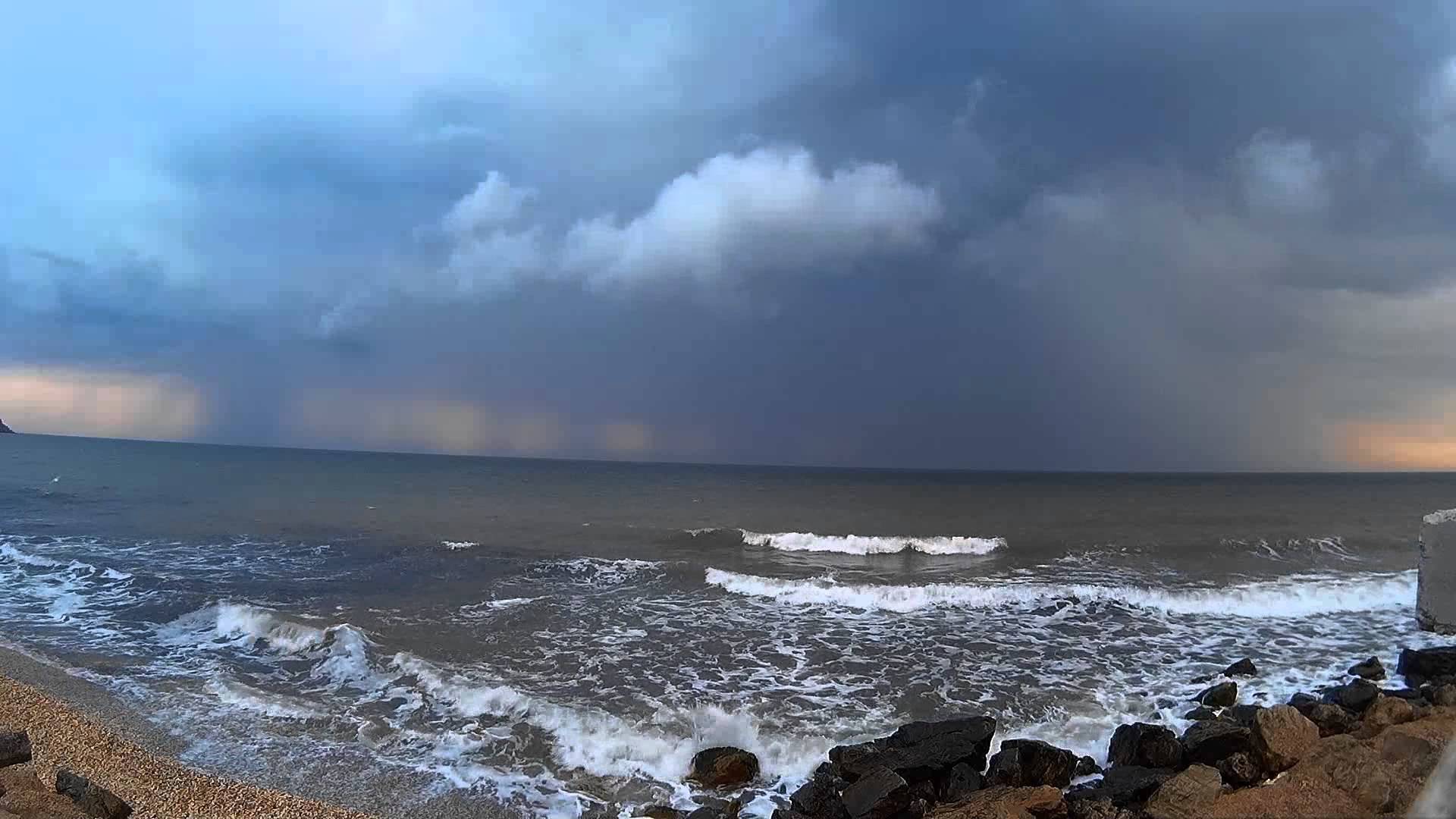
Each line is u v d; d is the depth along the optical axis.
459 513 35.00
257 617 14.02
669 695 10.75
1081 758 8.35
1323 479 99.75
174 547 22.92
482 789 7.97
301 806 7.25
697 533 28.64
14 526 26.48
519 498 44.19
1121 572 20.50
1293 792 6.06
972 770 7.69
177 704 10.22
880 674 11.74
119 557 20.88
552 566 20.88
